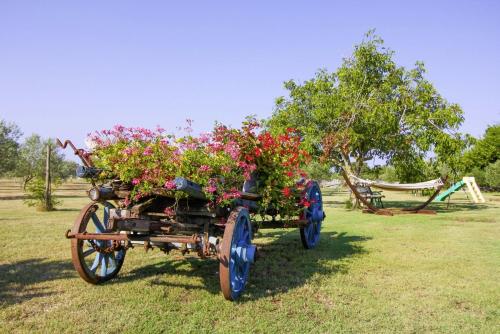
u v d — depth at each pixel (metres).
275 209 6.47
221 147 4.93
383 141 18.70
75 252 4.83
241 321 3.96
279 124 19.73
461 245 8.25
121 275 5.66
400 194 41.69
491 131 49.16
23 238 8.72
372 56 18.91
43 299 4.57
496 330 3.82
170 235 4.76
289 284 5.25
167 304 4.41
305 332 3.71
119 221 4.64
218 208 4.86
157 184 4.47
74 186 53.25
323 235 9.75
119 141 4.72
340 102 18.23
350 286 5.15
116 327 3.78
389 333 3.72
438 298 4.73
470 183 28.41
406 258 6.91
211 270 5.94
